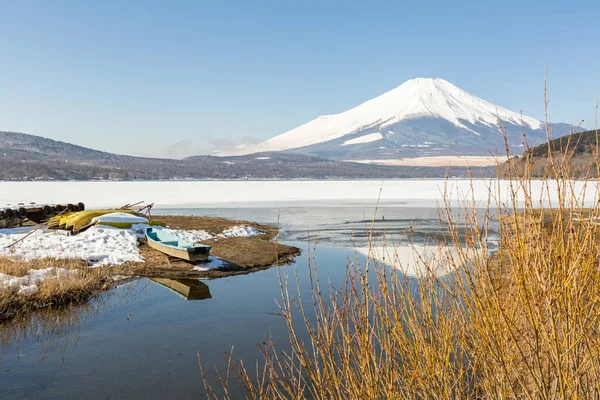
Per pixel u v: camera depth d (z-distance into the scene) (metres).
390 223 26.64
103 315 10.21
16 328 9.32
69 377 7.11
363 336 2.63
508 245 2.25
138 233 18.42
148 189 74.25
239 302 11.23
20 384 6.89
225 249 17.86
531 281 2.06
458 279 2.48
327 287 12.12
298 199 52.47
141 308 10.79
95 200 48.62
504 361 2.14
